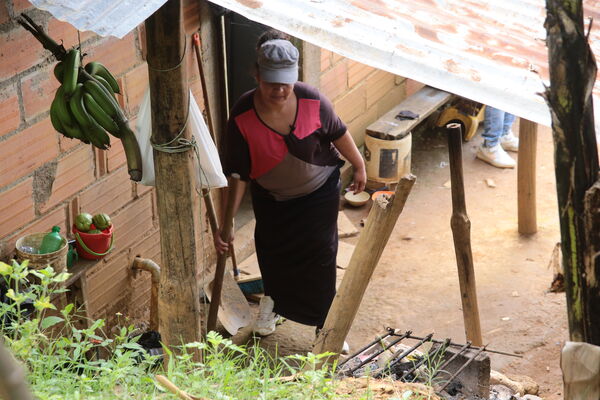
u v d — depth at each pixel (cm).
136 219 624
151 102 396
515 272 730
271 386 316
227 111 692
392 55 348
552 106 188
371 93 896
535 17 388
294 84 519
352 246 768
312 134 520
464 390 394
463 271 538
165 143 400
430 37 358
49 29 498
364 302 693
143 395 291
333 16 362
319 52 774
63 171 539
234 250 723
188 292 427
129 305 637
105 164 575
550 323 659
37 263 478
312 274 569
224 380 300
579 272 196
